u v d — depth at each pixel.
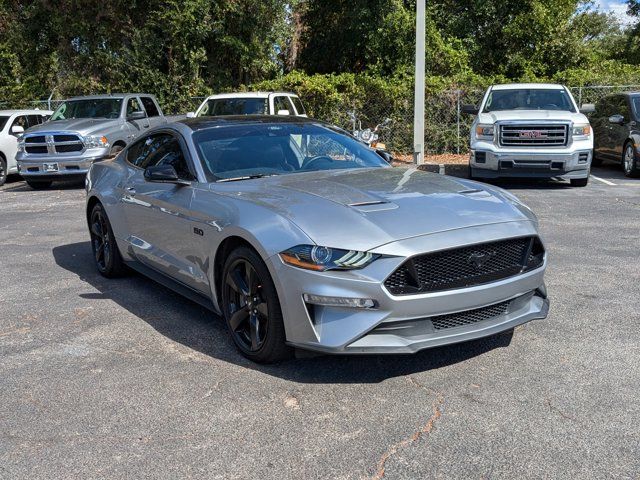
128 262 5.89
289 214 3.82
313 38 24.92
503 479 2.74
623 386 3.59
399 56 21.66
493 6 22.78
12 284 6.06
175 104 20.39
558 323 4.62
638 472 2.77
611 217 8.71
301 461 2.93
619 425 3.16
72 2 20.42
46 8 20.75
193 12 19.77
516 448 2.98
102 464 2.94
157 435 3.19
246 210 4.04
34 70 22.41
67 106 14.74
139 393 3.66
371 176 4.69
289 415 3.36
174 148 5.25
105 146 13.07
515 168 11.41
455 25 23.16
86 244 7.81
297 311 3.60
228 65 22.42
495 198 4.29
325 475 2.81
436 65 21.28
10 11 22.42
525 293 3.99
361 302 3.45
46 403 3.56
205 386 3.73
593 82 17.83
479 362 3.97
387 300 3.44
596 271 5.97
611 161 14.30
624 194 10.82
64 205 11.14
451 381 3.72
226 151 5.00
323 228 3.64
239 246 4.08
